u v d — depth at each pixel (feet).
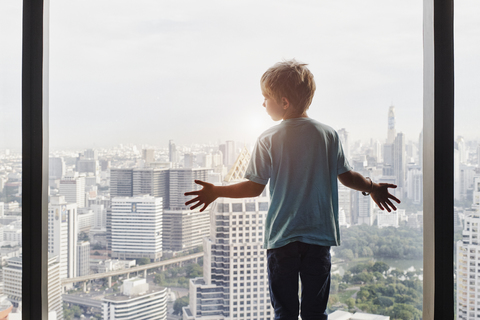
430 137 4.05
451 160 3.96
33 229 4.01
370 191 4.01
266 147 3.86
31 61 3.97
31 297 4.00
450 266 3.98
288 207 3.77
